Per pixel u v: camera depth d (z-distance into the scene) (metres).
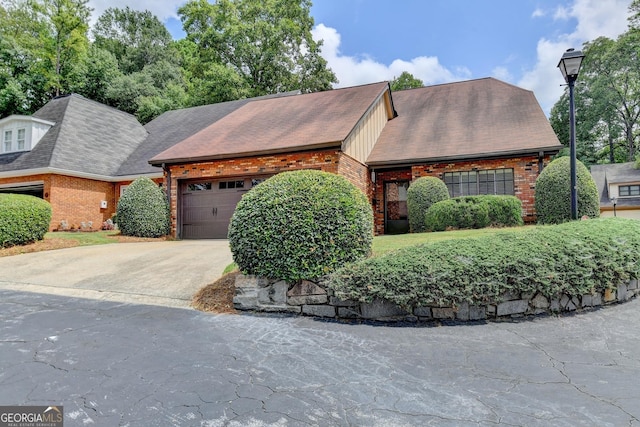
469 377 2.95
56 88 26.88
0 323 4.45
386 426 2.27
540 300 4.59
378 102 14.56
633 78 32.47
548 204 9.55
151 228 12.09
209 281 6.37
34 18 27.75
